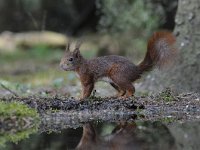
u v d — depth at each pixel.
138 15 25.34
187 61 14.77
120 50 27.02
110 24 27.00
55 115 10.87
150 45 12.44
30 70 23.66
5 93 15.03
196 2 14.83
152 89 15.31
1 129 9.92
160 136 8.71
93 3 33.84
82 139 8.79
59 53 30.06
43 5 33.81
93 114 11.00
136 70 12.37
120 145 8.14
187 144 7.99
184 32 14.97
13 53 30.69
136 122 10.18
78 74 12.42
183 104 11.54
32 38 32.09
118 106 11.31
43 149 8.08
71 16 34.75
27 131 9.70
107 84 16.55
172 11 26.42
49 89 16.16
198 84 14.52
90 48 29.86
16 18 34.62
